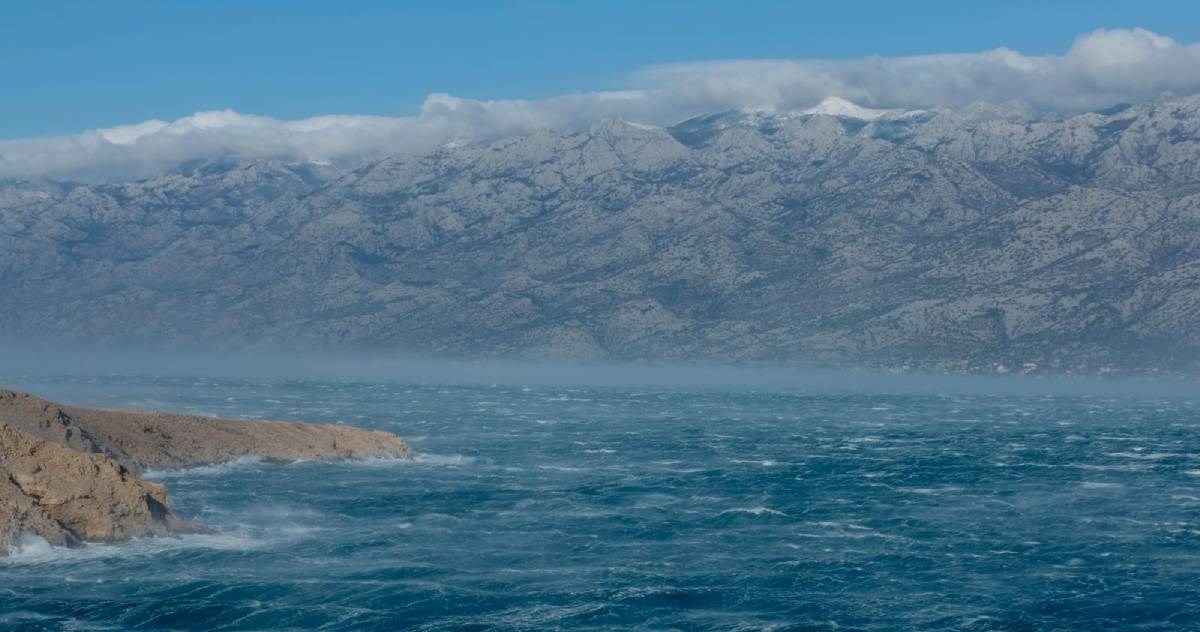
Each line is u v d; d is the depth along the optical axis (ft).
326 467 412.77
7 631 209.97
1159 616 231.09
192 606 225.76
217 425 432.25
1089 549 287.07
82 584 237.04
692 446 516.32
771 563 268.41
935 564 270.05
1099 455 494.59
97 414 404.16
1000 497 365.61
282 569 254.06
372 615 223.92
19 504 259.39
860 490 376.89
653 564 266.16
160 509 282.77
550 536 294.46
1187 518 329.93
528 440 536.01
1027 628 223.10
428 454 465.06
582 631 217.36
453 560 266.57
